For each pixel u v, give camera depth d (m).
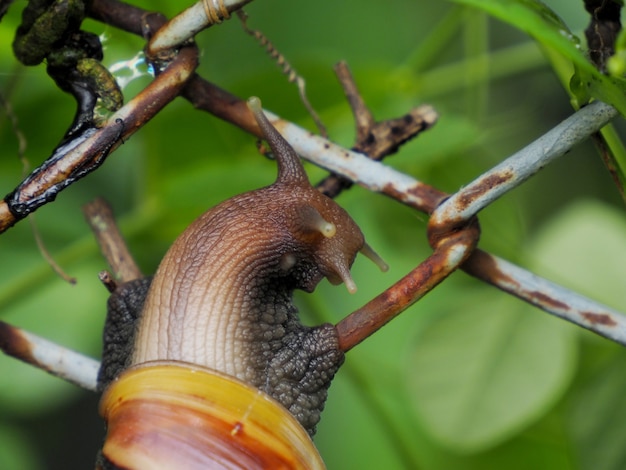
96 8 0.31
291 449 0.31
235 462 0.31
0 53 0.37
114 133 0.30
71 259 0.38
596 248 0.38
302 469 0.31
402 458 0.38
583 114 0.30
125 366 0.32
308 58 0.38
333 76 0.38
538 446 0.38
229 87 0.38
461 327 0.36
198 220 0.33
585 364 0.37
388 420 0.38
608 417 0.37
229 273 0.32
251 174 0.38
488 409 0.35
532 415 0.35
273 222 0.32
